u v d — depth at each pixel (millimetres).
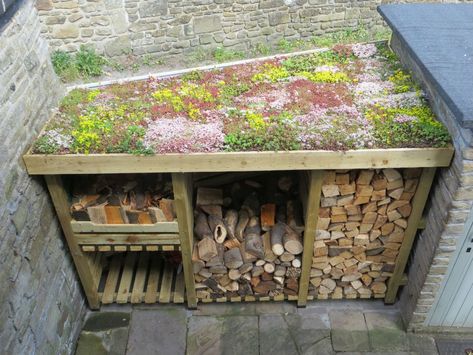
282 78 3424
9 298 2379
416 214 2996
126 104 3107
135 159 2619
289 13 6406
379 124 2793
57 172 2654
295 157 2613
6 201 2371
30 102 2727
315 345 3295
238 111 2973
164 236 3070
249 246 3186
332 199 2971
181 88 3299
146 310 3543
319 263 3320
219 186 3689
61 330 3068
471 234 2721
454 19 3434
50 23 5586
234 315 3504
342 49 3762
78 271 3287
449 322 3281
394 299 3521
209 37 6281
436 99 2871
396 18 3461
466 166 2432
